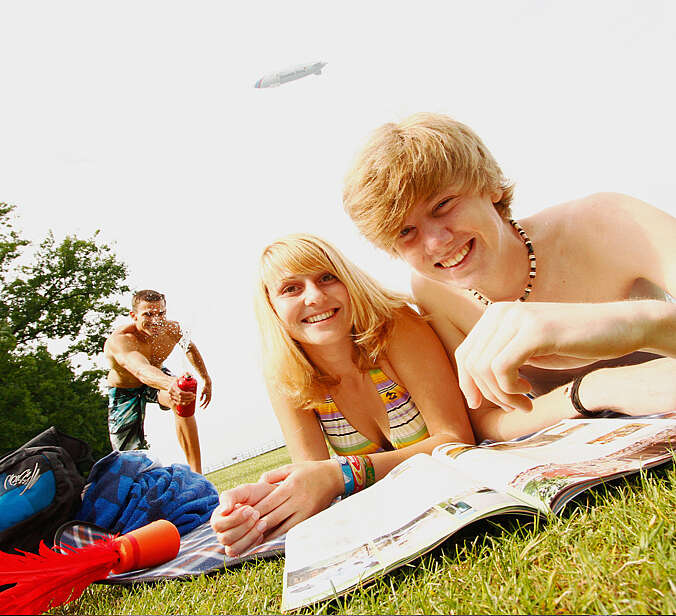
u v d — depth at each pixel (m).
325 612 0.90
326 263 2.02
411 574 0.97
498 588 0.81
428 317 2.23
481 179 1.64
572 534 0.90
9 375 17.20
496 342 1.01
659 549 0.75
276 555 1.33
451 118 1.67
